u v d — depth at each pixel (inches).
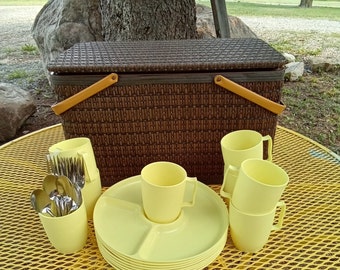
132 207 27.1
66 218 23.6
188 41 38.0
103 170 32.9
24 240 27.2
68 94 29.2
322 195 31.7
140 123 30.7
